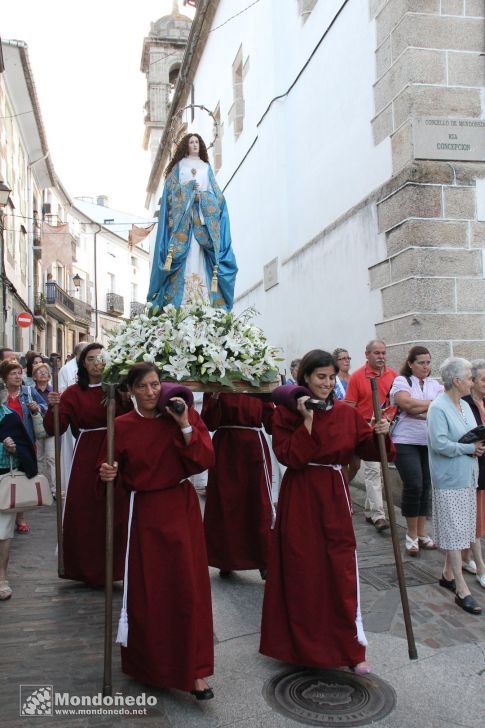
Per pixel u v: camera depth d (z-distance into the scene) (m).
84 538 4.65
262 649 3.38
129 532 3.22
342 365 6.96
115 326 4.59
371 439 3.52
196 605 3.10
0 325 16.39
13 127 19.12
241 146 13.20
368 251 7.28
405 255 6.45
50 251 23.33
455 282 6.41
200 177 7.06
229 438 4.86
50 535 6.15
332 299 8.38
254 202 12.34
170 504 3.21
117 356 4.28
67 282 33.22
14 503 4.36
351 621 3.26
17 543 5.87
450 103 6.47
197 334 4.19
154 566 3.12
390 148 6.78
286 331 10.38
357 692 3.19
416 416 5.34
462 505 4.25
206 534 4.86
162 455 3.19
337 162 8.21
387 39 6.77
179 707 3.06
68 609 4.29
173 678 3.06
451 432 4.31
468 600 4.19
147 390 3.16
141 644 3.12
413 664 3.46
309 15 9.35
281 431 3.50
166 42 27.56
